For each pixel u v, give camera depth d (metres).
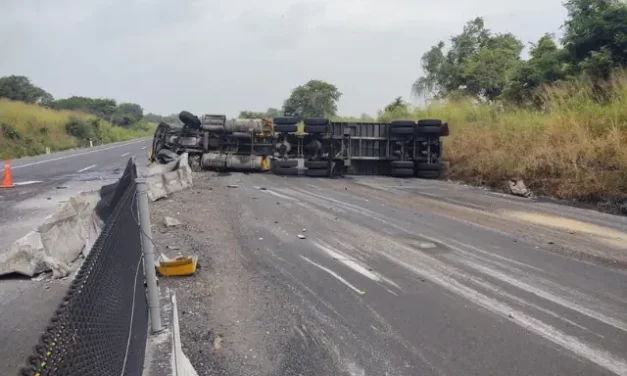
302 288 5.86
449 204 11.58
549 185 12.66
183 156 14.68
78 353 1.48
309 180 16.73
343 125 17.94
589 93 15.76
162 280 6.01
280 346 4.41
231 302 5.39
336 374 3.95
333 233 8.62
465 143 17.38
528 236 8.35
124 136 69.88
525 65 20.50
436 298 5.55
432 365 4.07
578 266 6.67
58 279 6.11
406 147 17.84
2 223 8.97
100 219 6.70
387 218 9.91
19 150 33.03
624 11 17.22
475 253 7.35
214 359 4.15
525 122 15.81
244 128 18.73
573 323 4.87
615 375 3.91
